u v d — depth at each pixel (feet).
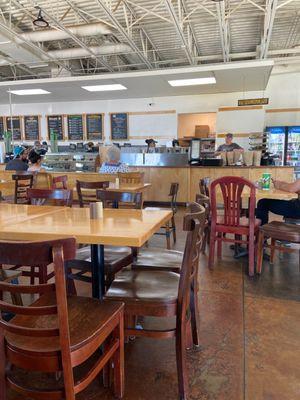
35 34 18.39
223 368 5.75
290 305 8.09
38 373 5.53
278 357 6.05
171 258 6.96
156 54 25.31
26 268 9.75
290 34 21.58
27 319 4.45
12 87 25.34
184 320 4.99
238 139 27.43
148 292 5.19
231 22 19.21
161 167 22.45
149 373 5.63
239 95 28.73
